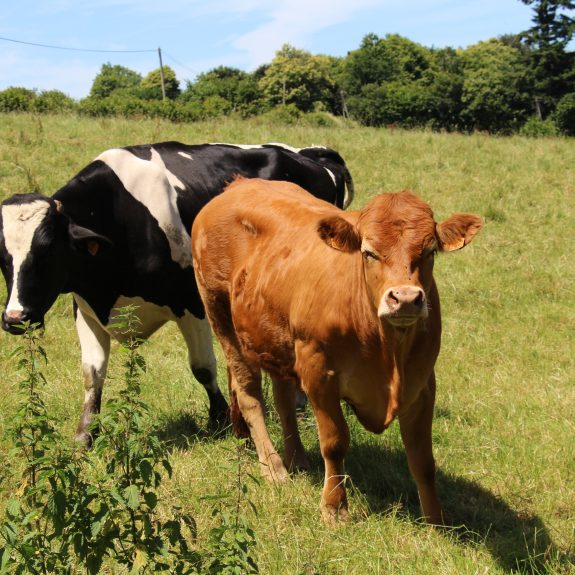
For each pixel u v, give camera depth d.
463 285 9.54
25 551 2.92
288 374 5.04
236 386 5.64
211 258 5.64
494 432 5.71
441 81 66.19
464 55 92.25
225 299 5.66
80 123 17.31
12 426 3.23
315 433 5.94
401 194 4.03
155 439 3.10
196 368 6.23
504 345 7.68
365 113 68.81
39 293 5.60
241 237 5.43
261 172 7.14
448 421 5.91
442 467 5.21
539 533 4.32
